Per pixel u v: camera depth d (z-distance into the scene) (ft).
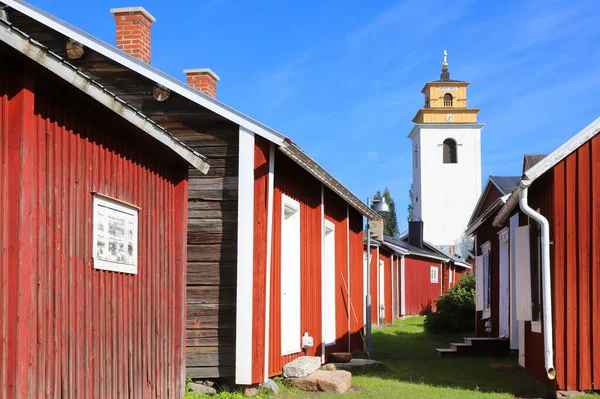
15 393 17.62
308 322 41.96
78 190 21.20
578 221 33.50
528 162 57.31
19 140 18.17
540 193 36.29
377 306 86.33
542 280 34.40
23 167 18.16
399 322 95.86
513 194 37.01
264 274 33.47
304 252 41.42
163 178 28.02
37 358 18.67
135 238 25.12
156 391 26.63
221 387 32.27
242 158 33.04
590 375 32.89
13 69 18.25
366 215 55.16
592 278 33.27
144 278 25.86
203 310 32.83
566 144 33.27
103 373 22.40
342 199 52.42
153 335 26.55
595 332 33.04
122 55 34.71
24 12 35.42
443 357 53.36
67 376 20.17
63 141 20.36
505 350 53.83
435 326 74.23
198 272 33.06
